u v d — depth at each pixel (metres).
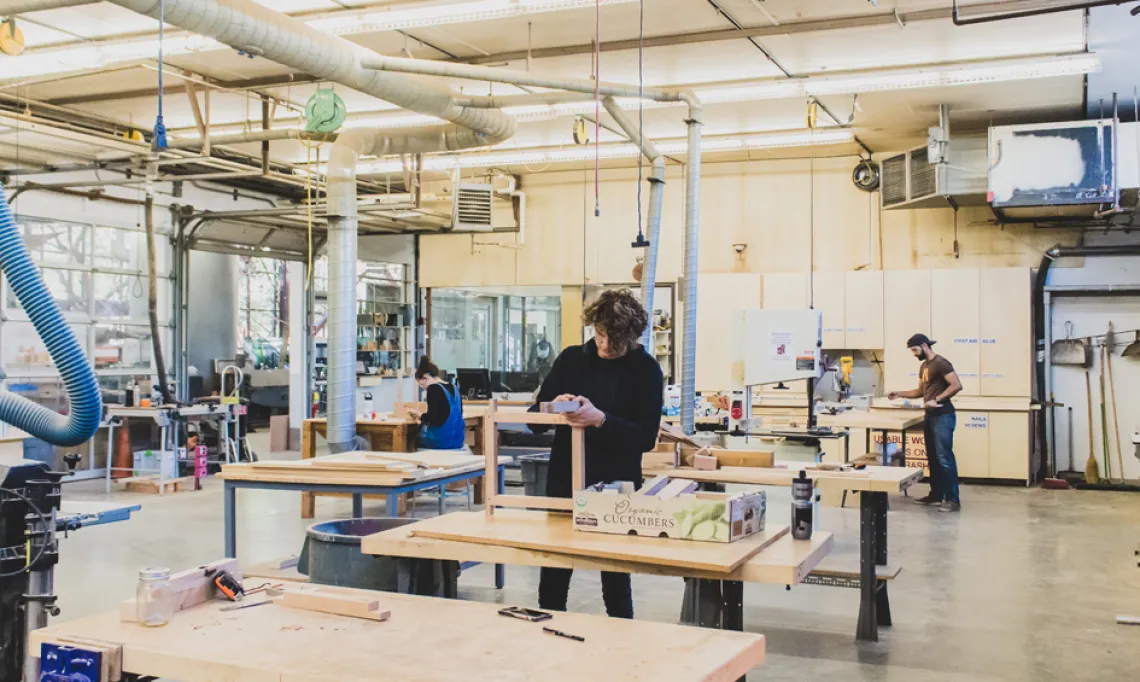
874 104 9.38
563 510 3.23
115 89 8.91
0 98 9.02
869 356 11.51
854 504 8.58
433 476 4.96
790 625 4.95
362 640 2.11
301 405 13.46
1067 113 9.67
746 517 2.89
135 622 2.27
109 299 10.99
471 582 5.73
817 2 6.87
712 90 8.72
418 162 11.12
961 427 10.64
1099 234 10.80
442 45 7.86
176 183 11.59
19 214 10.02
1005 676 4.17
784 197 12.03
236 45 5.51
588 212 13.01
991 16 5.59
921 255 11.44
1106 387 10.73
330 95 6.55
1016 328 10.58
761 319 6.66
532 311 14.24
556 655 2.00
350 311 7.71
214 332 14.35
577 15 7.09
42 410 2.64
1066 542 7.17
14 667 3.16
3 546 3.15
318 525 4.10
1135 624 4.96
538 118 9.60
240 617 2.31
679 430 5.58
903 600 5.46
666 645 2.07
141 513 8.17
